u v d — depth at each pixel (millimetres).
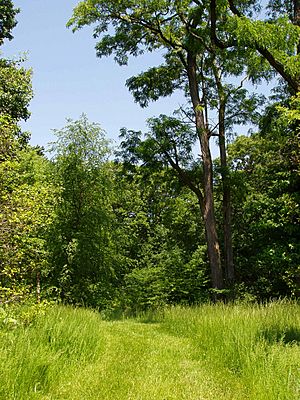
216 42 17750
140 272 23531
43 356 6309
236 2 19219
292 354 6566
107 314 18891
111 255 21469
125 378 6742
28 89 18344
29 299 8953
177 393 5934
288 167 18906
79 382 6277
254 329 8383
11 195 9094
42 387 5828
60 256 19203
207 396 5805
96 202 20891
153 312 18047
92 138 20594
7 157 9656
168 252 25203
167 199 25938
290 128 18516
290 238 19312
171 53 21672
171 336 11867
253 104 20938
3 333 6402
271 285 22328
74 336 8148
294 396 5105
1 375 5156
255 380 6043
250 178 26141
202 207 21109
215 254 19922
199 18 19562
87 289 19922
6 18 21547
